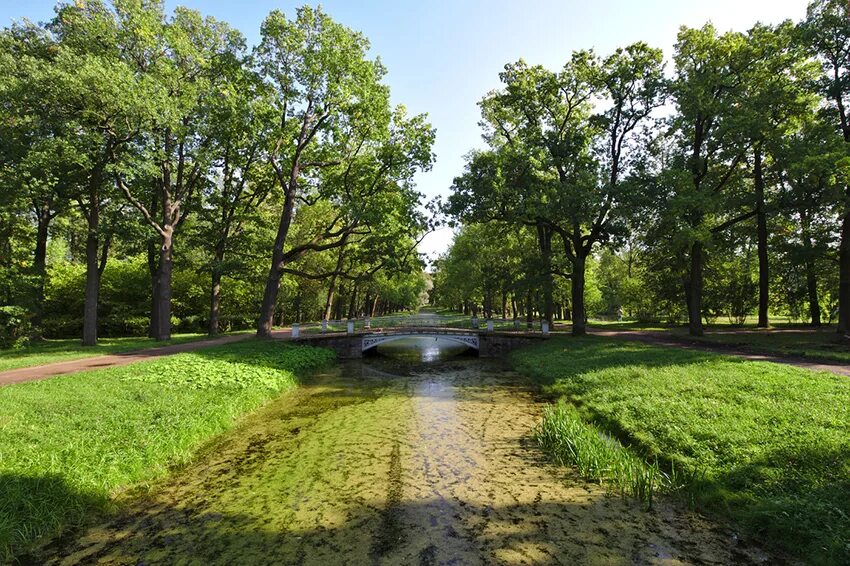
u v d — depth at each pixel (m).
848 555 4.59
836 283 28.41
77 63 18.17
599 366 15.63
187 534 5.79
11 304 22.55
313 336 26.55
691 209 21.38
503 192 23.50
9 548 5.30
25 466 6.66
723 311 36.75
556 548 5.32
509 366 22.28
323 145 26.53
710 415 8.70
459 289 47.69
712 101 21.86
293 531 5.85
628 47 23.39
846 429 7.01
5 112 18.69
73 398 10.02
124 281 33.81
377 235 25.59
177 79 22.95
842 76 19.55
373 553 5.27
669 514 6.14
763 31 21.89
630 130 25.02
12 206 21.55
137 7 21.55
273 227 31.31
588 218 22.67
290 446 9.48
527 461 8.46
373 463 8.42
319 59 23.50
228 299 38.19
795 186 20.59
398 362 25.30
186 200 27.52
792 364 13.55
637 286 40.84
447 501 6.71
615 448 8.46
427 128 26.41
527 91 25.47
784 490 5.93
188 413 10.30
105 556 5.29
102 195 24.64
